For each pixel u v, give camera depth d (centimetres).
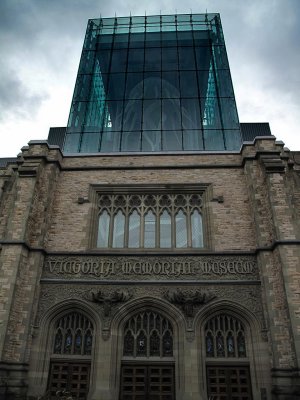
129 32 2880
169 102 2461
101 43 2828
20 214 1638
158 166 1906
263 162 1753
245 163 1847
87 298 1545
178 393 1372
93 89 2542
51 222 1762
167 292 1535
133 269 1609
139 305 1534
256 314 1484
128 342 1501
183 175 1881
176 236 1758
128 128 2361
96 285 1576
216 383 1405
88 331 1525
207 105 2489
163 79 2584
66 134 2322
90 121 2383
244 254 1620
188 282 1556
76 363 1462
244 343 1477
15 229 1599
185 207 1823
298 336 1320
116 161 1952
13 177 1923
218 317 1527
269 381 1359
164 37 2841
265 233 1620
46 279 1587
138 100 2480
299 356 1287
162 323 1525
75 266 1627
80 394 1404
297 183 1828
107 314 1502
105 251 1667
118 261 1634
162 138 2284
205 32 2858
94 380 1390
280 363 1331
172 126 2344
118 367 1439
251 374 1405
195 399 1339
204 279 1572
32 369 1412
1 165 2548
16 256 1521
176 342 1465
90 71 2630
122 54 2741
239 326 1510
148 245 1734
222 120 2345
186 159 1939
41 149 1900
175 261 1622
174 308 1509
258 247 1577
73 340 1502
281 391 1282
